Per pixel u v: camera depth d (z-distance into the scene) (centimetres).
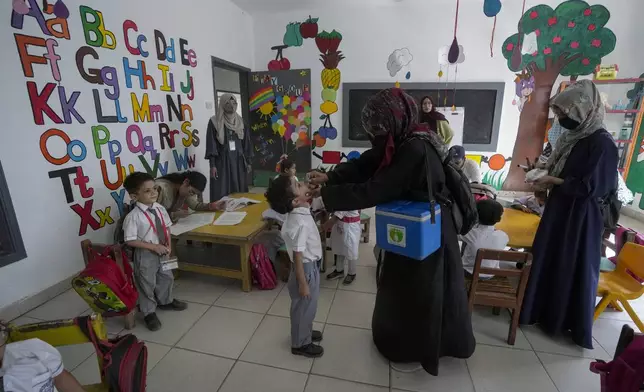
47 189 222
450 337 155
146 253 193
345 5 462
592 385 156
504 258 167
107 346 113
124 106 282
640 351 98
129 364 112
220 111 353
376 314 168
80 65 240
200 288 242
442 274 144
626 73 419
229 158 367
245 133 387
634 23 405
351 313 211
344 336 190
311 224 160
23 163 207
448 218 143
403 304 151
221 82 627
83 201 247
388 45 471
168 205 257
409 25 461
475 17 445
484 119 470
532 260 181
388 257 155
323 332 193
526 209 261
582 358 173
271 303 222
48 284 226
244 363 169
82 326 111
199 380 158
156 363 168
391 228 132
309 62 497
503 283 190
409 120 135
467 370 165
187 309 215
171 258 202
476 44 451
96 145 256
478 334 192
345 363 169
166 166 338
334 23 477
